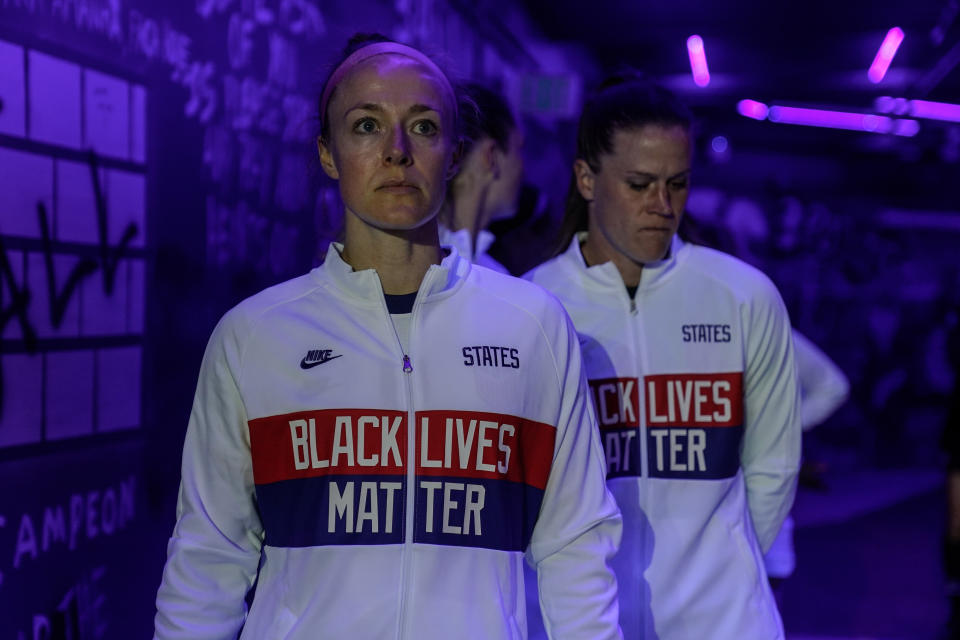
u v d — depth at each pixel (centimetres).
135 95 297
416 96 168
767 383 237
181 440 328
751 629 223
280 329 173
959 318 496
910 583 641
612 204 225
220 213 349
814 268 1370
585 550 177
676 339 231
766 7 881
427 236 177
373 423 168
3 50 242
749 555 229
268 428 169
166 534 318
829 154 1426
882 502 954
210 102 341
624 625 223
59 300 263
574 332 187
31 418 252
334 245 180
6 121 243
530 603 225
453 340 174
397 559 165
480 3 721
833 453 1236
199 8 333
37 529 254
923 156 1388
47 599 257
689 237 248
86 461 275
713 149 1368
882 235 1368
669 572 222
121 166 290
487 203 300
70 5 266
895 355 1277
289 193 404
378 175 166
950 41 922
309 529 167
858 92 1196
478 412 170
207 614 170
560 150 991
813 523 843
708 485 226
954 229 1362
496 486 169
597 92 242
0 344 242
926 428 1242
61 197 264
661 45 1038
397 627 162
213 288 345
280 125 396
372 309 174
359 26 489
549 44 988
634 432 229
